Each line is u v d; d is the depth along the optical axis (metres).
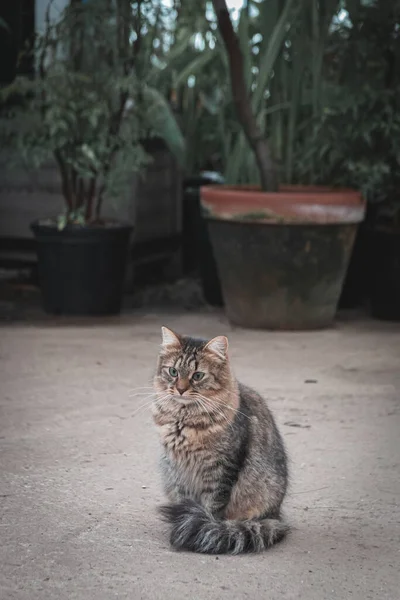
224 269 3.74
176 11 4.18
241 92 3.68
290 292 3.67
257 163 3.77
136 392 3.00
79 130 3.88
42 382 3.06
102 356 3.32
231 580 2.00
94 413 2.84
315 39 3.86
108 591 1.92
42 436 2.69
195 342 2.31
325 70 4.07
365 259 4.11
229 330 3.71
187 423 2.24
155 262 4.53
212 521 2.17
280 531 2.23
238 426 2.27
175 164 4.53
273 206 3.58
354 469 2.56
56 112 3.78
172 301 4.25
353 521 2.33
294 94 3.88
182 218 4.74
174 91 4.50
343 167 3.94
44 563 2.05
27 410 2.85
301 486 2.48
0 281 4.31
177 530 2.17
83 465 2.54
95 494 2.41
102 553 2.12
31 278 4.36
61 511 2.33
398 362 3.33
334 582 2.01
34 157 3.87
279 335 3.65
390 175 3.94
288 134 3.95
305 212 3.58
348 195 3.62
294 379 3.14
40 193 4.30
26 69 4.23
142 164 4.08
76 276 3.84
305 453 2.63
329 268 3.67
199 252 4.20
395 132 3.83
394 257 3.89
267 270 3.65
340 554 2.16
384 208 4.09
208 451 2.24
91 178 3.97
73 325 3.74
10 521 2.29
